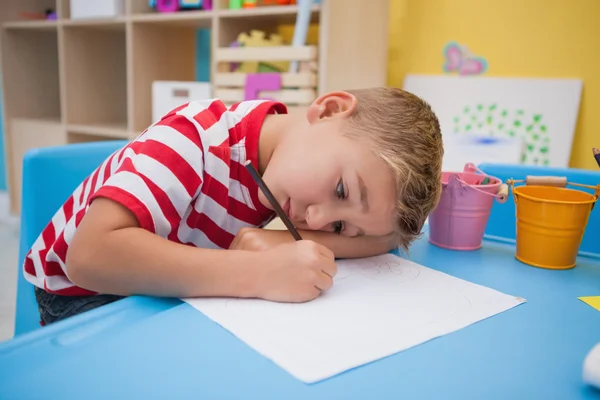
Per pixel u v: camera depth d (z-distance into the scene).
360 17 1.77
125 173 0.62
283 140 0.75
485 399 0.38
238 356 0.42
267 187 0.69
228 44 1.92
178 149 0.67
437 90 1.95
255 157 0.76
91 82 2.46
